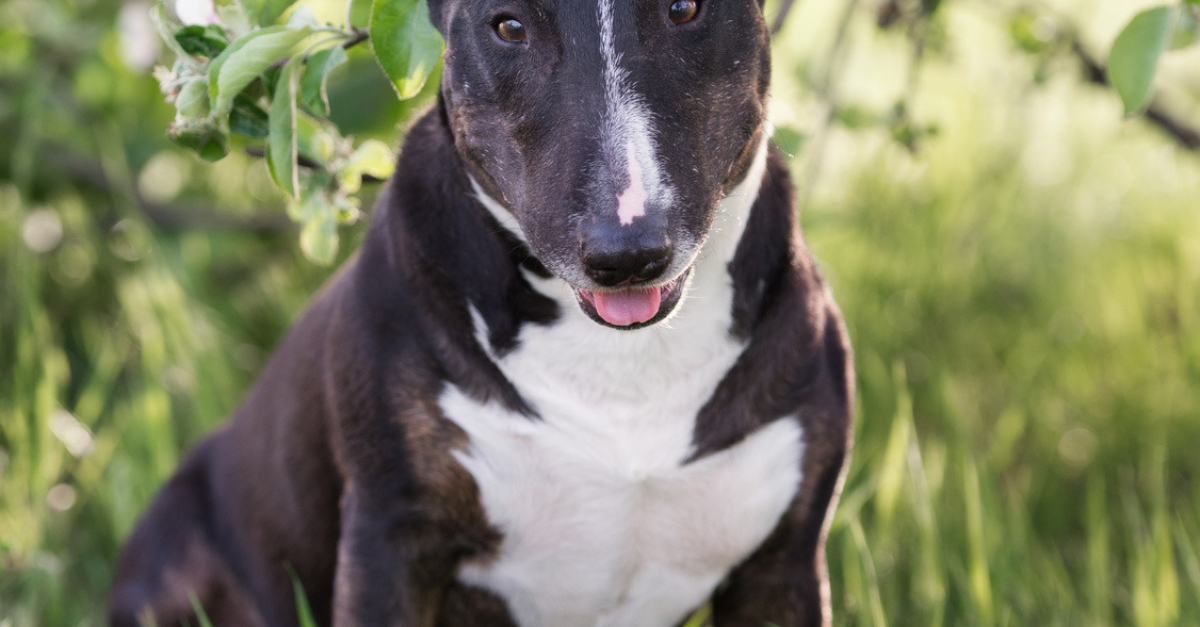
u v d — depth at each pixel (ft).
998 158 16.08
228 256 16.93
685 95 7.15
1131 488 12.84
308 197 8.98
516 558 8.84
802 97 13.83
